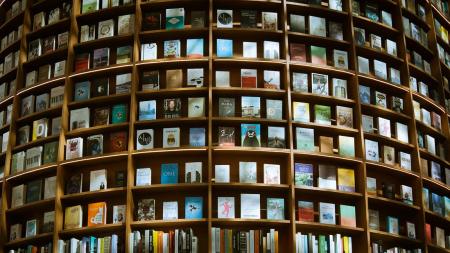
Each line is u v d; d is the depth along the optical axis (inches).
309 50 421.1
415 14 474.0
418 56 464.4
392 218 401.1
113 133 396.8
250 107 392.5
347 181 391.9
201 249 370.6
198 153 385.7
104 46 423.2
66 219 384.5
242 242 360.2
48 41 435.2
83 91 410.0
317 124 393.4
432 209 424.5
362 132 402.0
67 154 394.6
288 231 374.0
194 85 399.9
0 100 452.1
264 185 372.8
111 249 364.8
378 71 430.3
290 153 381.7
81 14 427.5
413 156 425.7
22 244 398.9
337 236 371.9
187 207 373.1
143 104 395.2
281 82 403.9
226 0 416.2
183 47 415.8
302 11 427.2
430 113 457.1
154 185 372.8
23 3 465.4
